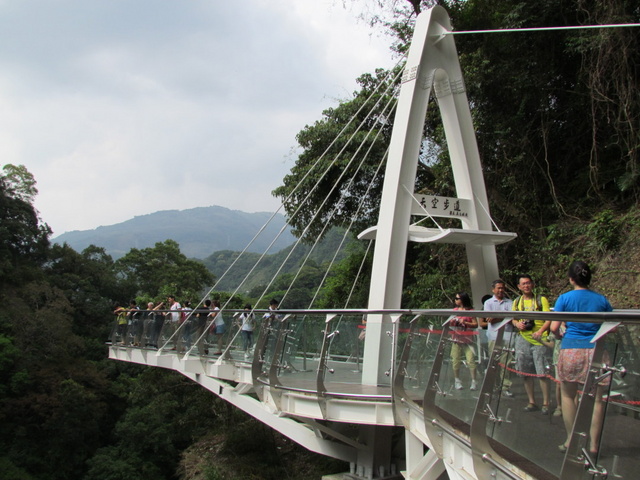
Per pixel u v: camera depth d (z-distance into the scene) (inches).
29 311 1330.0
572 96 487.2
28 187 1722.4
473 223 361.4
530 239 492.4
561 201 491.5
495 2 523.5
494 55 509.7
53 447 1023.0
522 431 134.0
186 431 977.5
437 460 219.0
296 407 296.0
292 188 712.4
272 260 3818.9
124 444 1022.4
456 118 371.2
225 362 417.1
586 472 104.0
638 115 413.7
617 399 98.9
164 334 542.3
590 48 426.6
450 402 181.5
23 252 1627.7
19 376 1090.1
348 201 728.3
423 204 347.3
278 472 526.6
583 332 118.2
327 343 270.8
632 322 95.7
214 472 530.3
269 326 329.7
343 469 488.1
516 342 139.8
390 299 329.1
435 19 368.5
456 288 525.0
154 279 1866.4
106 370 1325.0
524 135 500.4
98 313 1603.1
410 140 347.9
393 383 236.2
